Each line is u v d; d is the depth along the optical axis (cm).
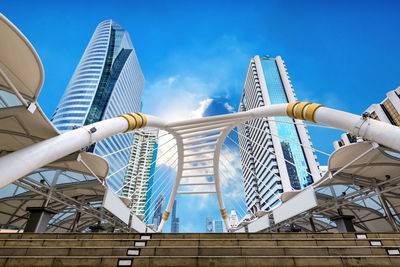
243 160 13550
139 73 15538
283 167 8712
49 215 1374
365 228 2267
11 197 1551
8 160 808
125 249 528
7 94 909
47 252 520
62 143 1019
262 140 10106
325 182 1634
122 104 11975
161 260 460
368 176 1545
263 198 9638
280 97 11406
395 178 1375
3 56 779
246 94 13650
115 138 10050
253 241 600
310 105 1559
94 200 1858
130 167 14900
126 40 13800
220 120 2273
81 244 592
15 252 520
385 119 3988
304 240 608
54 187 1435
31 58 743
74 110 9850
